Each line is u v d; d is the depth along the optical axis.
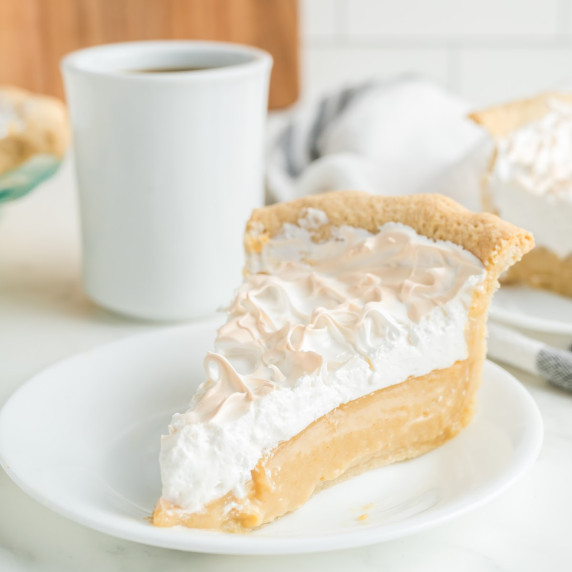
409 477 0.48
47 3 0.88
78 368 0.53
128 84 0.56
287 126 0.78
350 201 0.52
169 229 0.58
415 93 0.76
